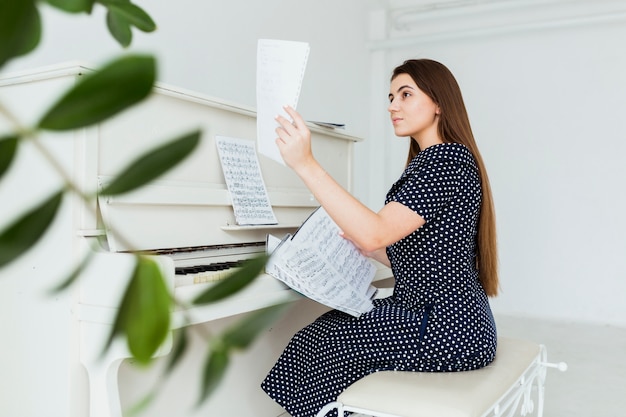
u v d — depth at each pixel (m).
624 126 4.50
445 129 1.71
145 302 0.19
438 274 1.57
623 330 4.32
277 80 1.44
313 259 1.68
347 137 2.43
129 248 0.27
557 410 2.66
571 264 4.68
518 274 4.84
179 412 1.81
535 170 4.78
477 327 1.55
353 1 4.92
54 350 1.35
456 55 5.03
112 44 2.72
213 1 3.41
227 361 0.21
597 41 4.56
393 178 5.32
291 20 4.12
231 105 1.82
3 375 1.44
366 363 1.59
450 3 5.06
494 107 4.91
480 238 1.70
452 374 1.49
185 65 3.22
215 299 0.21
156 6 3.03
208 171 1.77
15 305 1.42
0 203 1.42
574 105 4.64
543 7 4.78
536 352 1.77
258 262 0.22
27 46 0.17
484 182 1.69
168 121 1.62
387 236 1.49
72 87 0.16
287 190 2.10
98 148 1.39
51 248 1.35
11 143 0.16
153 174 0.18
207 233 1.73
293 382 1.70
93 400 1.32
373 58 5.23
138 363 0.19
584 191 4.62
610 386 3.03
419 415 1.27
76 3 0.23
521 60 4.80
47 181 1.36
